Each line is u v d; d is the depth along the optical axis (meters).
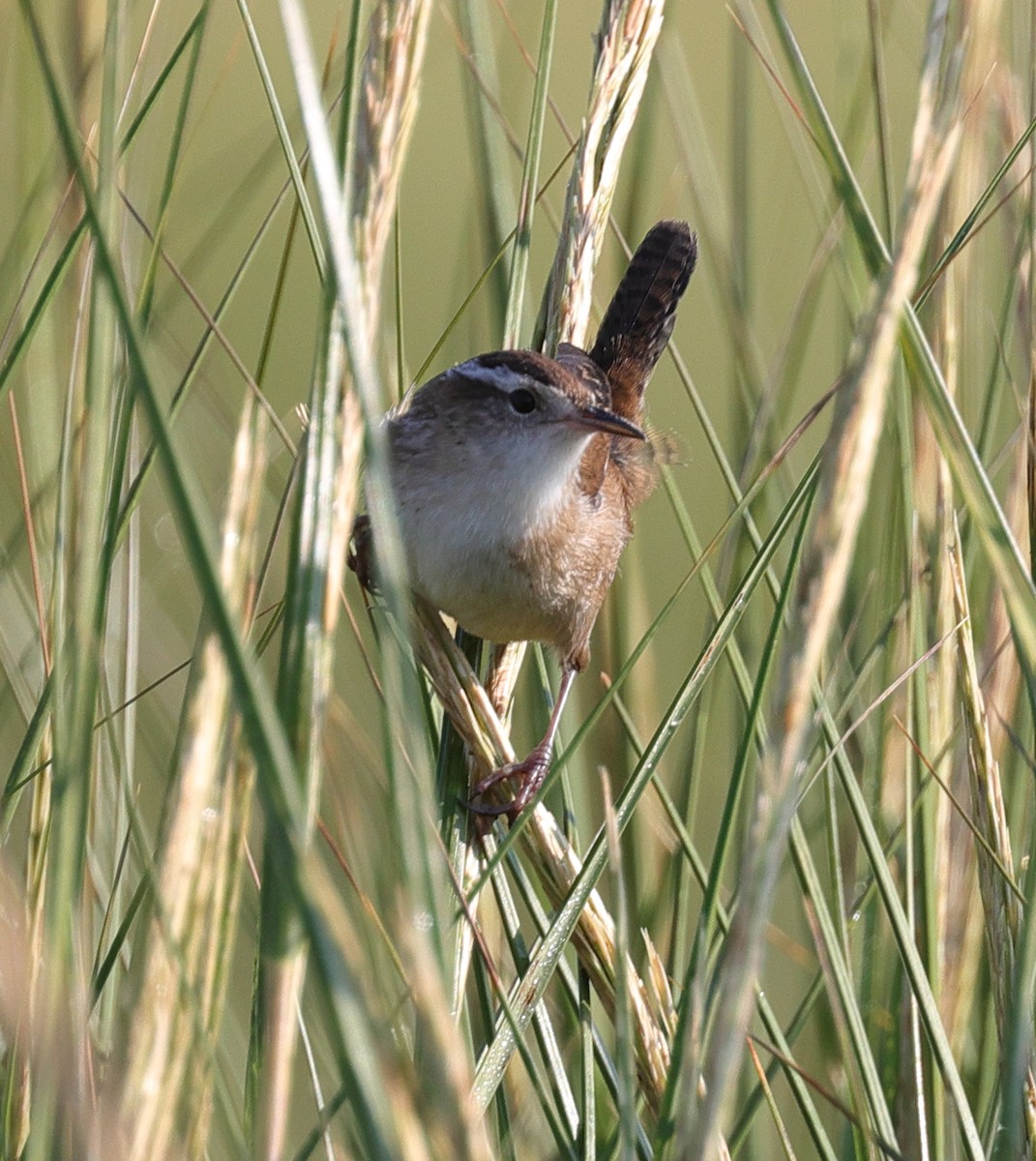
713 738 8.04
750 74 7.69
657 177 11.96
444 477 7.29
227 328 10.79
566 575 7.53
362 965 3.19
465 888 6.09
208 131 11.44
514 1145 5.63
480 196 7.57
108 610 5.95
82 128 5.48
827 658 7.02
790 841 5.61
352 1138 4.64
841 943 5.84
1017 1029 4.41
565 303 7.52
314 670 3.38
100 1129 3.17
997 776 5.41
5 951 3.49
